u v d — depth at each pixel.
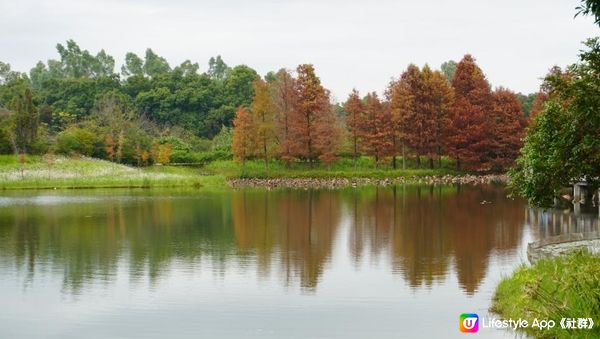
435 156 83.38
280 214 43.66
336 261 27.17
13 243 31.77
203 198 56.03
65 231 35.66
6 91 120.31
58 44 178.75
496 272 24.72
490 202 49.84
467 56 87.62
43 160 77.31
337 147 78.81
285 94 82.19
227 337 17.42
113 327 18.34
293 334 17.67
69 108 120.19
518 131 82.88
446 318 18.86
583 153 18.23
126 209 46.66
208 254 28.80
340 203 50.78
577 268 17.23
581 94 17.23
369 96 82.75
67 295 21.70
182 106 119.25
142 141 87.00
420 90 80.88
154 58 173.88
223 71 176.00
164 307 20.25
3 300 21.06
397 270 25.34
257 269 25.66
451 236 33.38
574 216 40.69
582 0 15.77
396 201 51.75
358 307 20.16
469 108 81.44
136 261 27.23
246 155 79.19
